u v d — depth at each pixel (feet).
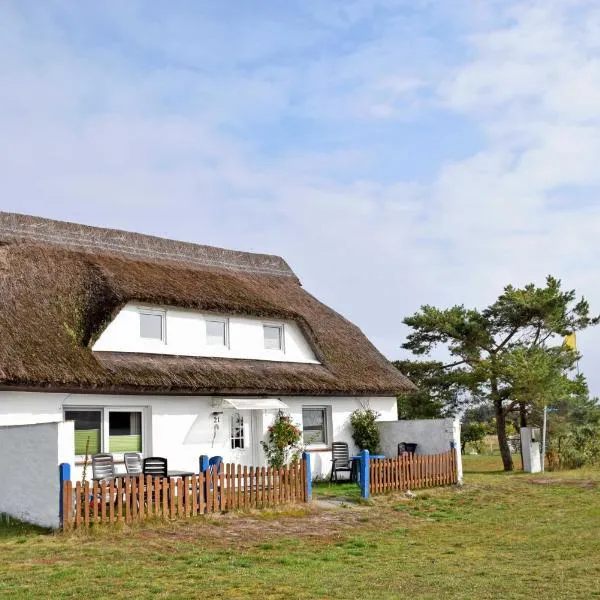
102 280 66.90
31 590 32.45
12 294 61.41
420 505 61.46
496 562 39.78
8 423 55.11
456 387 101.60
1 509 49.60
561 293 100.94
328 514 55.88
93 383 57.52
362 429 82.99
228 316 75.82
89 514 46.75
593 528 50.11
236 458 71.87
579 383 98.22
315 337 81.35
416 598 31.45
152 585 33.47
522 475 86.48
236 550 42.34
